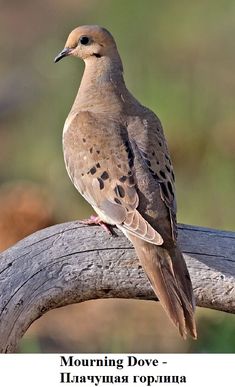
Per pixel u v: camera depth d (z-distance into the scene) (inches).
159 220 361.1
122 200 366.0
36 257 356.8
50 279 355.9
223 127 629.3
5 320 347.9
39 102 722.2
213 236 366.0
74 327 571.2
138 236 352.8
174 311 339.6
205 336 522.0
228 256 363.3
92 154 381.7
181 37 639.1
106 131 384.8
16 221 616.7
